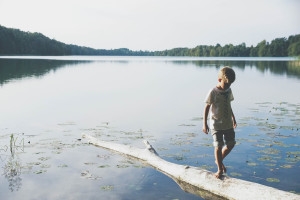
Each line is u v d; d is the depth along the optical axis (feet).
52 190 18.53
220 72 18.94
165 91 67.56
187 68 167.12
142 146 27.55
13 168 22.11
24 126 35.04
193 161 23.39
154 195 17.90
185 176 20.04
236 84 79.66
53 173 21.24
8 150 26.30
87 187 18.97
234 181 18.20
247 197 17.08
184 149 26.32
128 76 111.96
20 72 117.60
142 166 22.85
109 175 20.95
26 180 20.04
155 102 52.42
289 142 27.84
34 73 114.93
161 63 251.60
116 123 36.63
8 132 32.40
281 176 20.15
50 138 30.19
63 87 74.49
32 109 45.65
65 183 19.58
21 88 70.79
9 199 17.38
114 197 17.56
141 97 58.44
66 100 54.60
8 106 47.93
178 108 46.55
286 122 35.73
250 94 60.70
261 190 16.88
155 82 88.84
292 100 52.90
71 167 22.45
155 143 28.22
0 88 69.92
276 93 62.13
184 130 32.89
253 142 27.81
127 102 52.47
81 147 27.45
